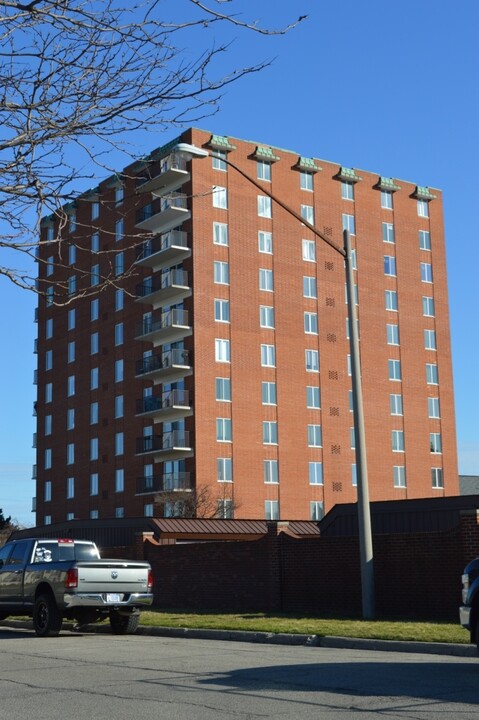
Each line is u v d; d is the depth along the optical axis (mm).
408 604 20703
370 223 66375
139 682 11430
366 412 63375
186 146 19109
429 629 17266
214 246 58562
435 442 66500
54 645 17547
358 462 20141
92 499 64875
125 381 62812
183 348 57906
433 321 68438
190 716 8727
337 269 63969
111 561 19656
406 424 65250
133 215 59656
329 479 60562
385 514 29969
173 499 54531
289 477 58844
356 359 20422
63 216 7355
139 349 61719
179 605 27078
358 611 21938
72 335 69250
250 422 58000
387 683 10883
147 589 19969
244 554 25141
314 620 20125
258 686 10766
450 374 68500
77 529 39812
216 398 57219
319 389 61469
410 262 68125
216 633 19234
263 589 24359
